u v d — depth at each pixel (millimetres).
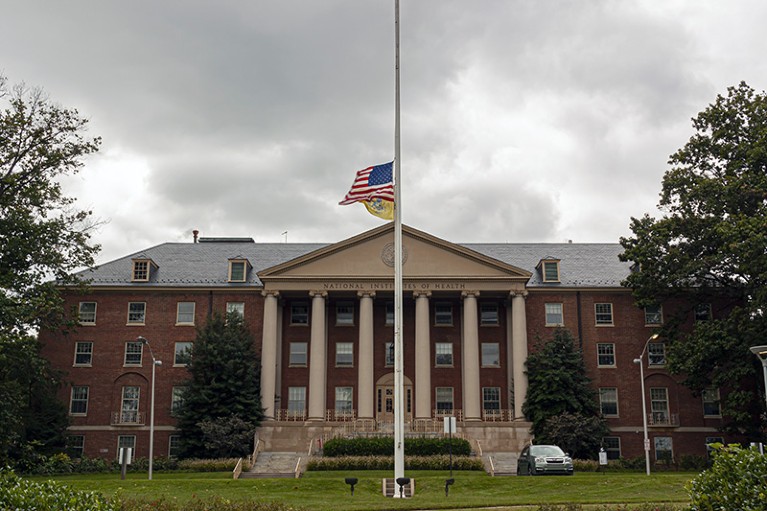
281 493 34781
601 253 71562
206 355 59844
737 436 61375
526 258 70812
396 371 34656
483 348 65750
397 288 35219
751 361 51500
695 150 56156
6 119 45281
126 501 21344
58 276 49969
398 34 37719
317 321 62469
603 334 64812
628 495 32344
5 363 40781
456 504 28844
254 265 69625
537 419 58688
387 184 38500
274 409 62125
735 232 48750
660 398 63531
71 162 48156
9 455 48219
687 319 64500
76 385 63656
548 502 29047
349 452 54969
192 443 58094
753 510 13414
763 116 53094
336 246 63156
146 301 65562
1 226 44438
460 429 59156
